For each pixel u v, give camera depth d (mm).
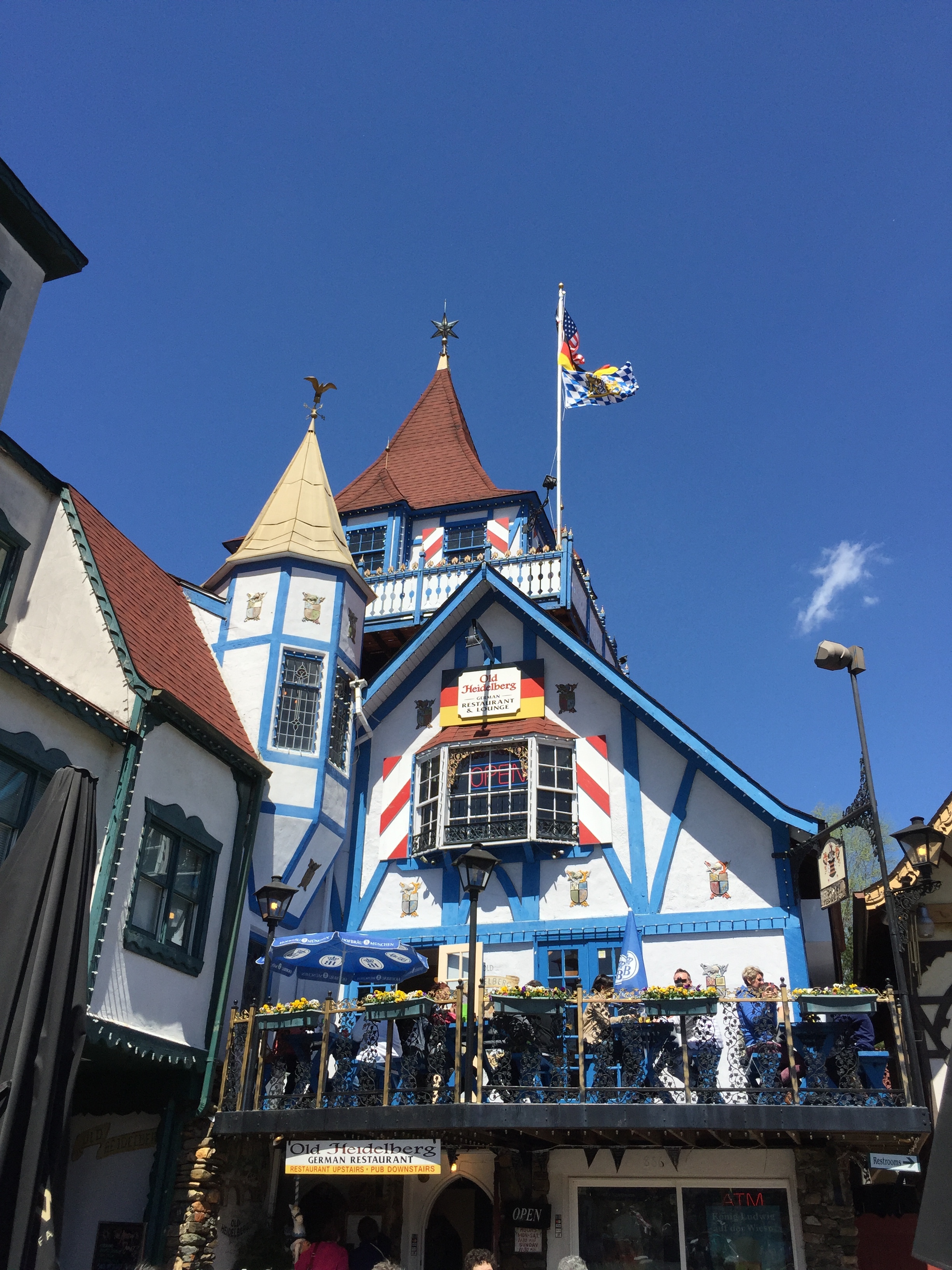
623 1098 9398
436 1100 9672
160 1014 10477
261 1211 11695
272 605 14242
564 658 14891
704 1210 10758
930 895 11523
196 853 11664
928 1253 5410
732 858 12906
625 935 12312
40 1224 5277
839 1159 10578
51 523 11352
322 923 14039
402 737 15289
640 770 13766
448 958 13266
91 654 10844
